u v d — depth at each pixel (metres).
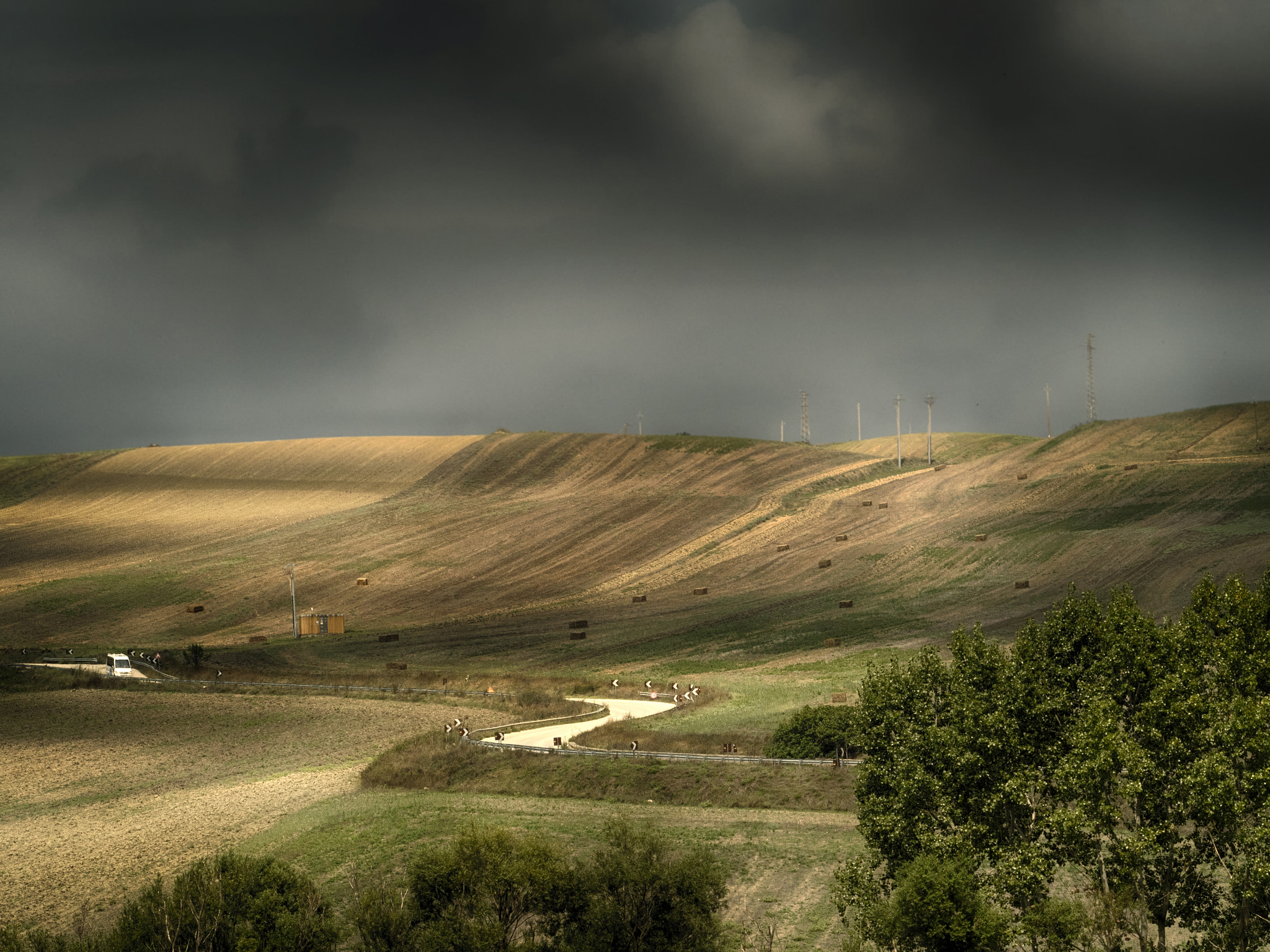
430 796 50.56
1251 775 27.34
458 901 33.59
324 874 41.97
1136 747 27.69
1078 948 27.91
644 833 36.09
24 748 66.00
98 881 42.88
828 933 34.06
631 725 60.75
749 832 42.78
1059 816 27.53
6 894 41.84
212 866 36.19
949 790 31.44
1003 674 33.22
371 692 79.88
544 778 51.34
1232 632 34.41
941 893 27.39
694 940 32.53
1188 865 28.38
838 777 47.28
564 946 32.66
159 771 60.06
